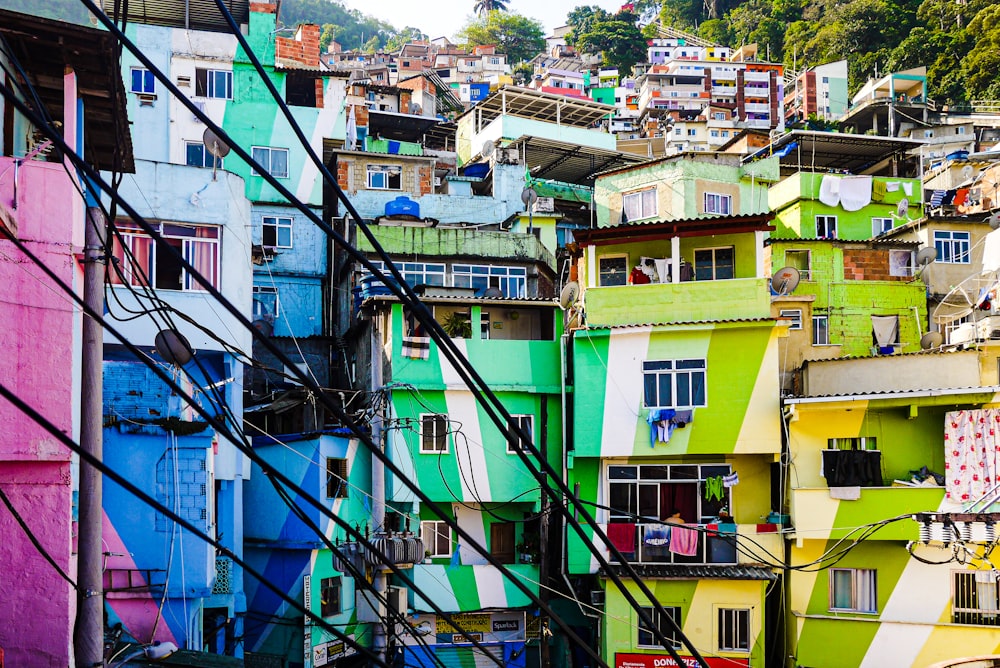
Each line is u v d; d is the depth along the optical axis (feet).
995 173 146.61
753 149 155.63
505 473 91.04
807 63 312.71
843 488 83.76
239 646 76.48
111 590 56.03
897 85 243.81
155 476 58.65
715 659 83.51
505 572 26.48
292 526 85.05
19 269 44.14
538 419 92.99
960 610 82.43
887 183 138.41
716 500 88.28
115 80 36.76
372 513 89.30
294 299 121.70
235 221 81.97
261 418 96.84
